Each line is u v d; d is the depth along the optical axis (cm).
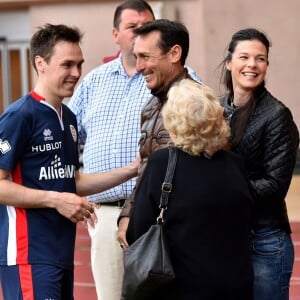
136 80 722
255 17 2344
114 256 724
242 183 511
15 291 589
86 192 652
